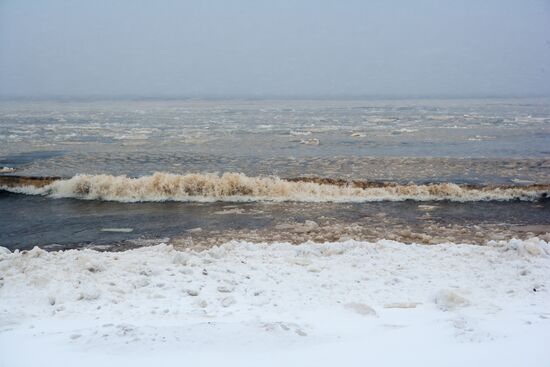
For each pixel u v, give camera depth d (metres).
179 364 4.38
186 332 4.96
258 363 4.40
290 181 17.25
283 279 7.21
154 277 7.27
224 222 12.70
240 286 6.91
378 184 16.97
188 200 15.30
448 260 8.16
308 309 6.02
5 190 16.64
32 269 7.56
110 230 12.06
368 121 46.84
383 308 6.04
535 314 5.68
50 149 25.98
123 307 6.11
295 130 36.59
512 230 11.92
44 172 19.50
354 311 5.86
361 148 26.28
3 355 4.64
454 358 4.46
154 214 13.63
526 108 73.44
